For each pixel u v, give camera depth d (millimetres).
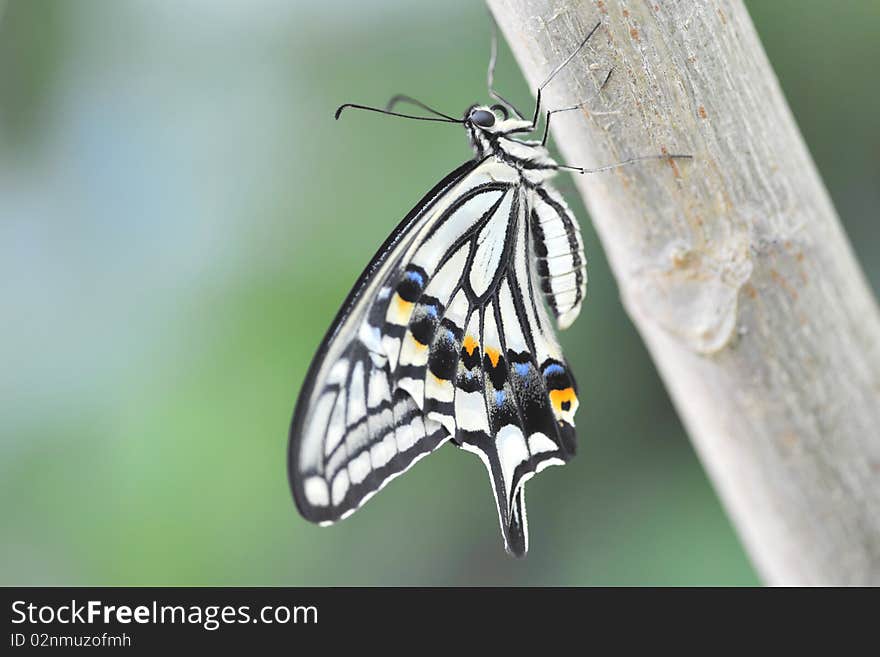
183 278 457
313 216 456
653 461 466
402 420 399
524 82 451
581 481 469
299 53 460
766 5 457
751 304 376
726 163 375
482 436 406
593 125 377
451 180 403
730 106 375
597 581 463
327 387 393
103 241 461
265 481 448
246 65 462
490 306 409
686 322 378
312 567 456
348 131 458
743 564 455
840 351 376
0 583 441
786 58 457
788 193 375
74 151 465
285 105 461
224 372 450
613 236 382
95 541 443
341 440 394
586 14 375
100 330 456
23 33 462
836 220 378
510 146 409
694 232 377
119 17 464
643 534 463
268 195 458
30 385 454
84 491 446
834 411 376
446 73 455
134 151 463
